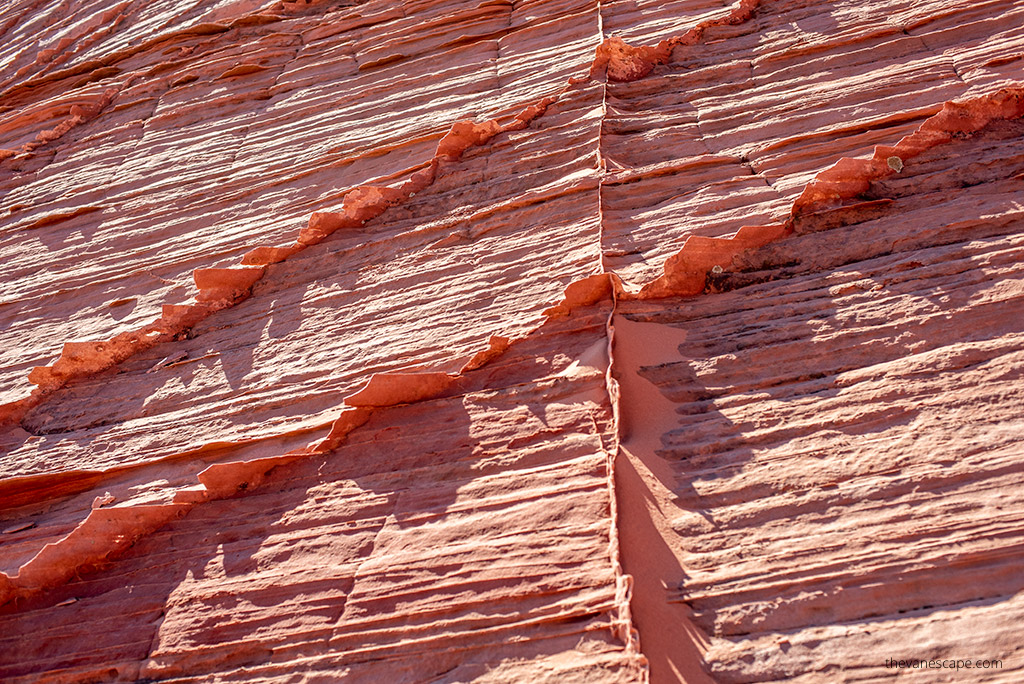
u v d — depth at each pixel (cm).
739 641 380
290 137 1015
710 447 462
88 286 905
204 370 699
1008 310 477
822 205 586
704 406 488
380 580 462
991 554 374
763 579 396
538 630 411
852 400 462
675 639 388
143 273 890
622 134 765
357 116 1001
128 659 479
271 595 479
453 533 470
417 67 1038
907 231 548
